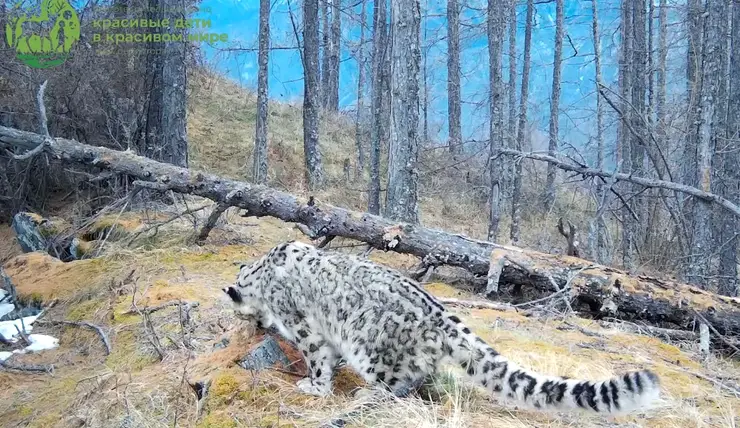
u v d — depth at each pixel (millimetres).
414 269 9672
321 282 5191
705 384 5918
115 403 5672
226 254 10367
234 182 10500
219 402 5137
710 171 10930
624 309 8273
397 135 10781
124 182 13438
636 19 17828
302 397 5109
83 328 8070
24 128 14453
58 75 14477
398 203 10828
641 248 13195
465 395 5051
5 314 9625
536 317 7797
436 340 4770
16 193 14219
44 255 11016
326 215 9688
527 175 21266
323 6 26750
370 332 4879
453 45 24125
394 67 10719
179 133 13500
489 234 13367
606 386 4062
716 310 7906
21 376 7246
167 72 13352
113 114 14828
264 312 5641
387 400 4801
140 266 9719
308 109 18031
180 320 6910
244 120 21375
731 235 11617
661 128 16688
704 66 10992
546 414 4895
